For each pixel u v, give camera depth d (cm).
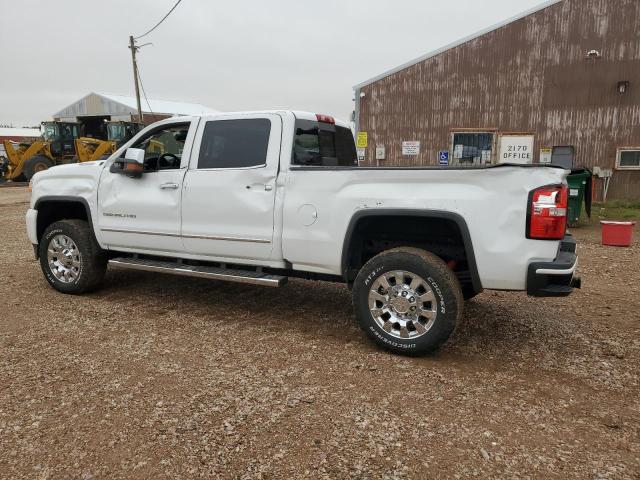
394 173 385
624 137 1465
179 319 481
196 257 484
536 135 1550
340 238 407
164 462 260
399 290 389
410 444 276
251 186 443
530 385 348
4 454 265
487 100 1586
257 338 432
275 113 444
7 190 2145
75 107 4494
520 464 259
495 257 359
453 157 1647
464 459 263
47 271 562
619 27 1436
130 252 526
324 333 446
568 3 1469
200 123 479
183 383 346
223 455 265
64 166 567
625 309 519
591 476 250
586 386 347
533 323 477
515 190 351
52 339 425
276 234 434
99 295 559
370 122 1728
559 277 353
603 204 1476
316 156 483
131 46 2762
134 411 308
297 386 343
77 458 262
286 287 600
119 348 406
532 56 1525
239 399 324
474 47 1581
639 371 371
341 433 287
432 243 426
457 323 376
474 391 338
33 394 328
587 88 1484
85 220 596
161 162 502
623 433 288
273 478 248
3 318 478
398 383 349
